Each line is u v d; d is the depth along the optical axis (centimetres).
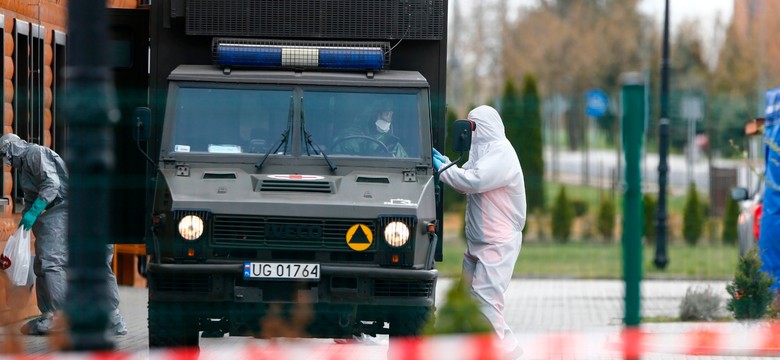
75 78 1825
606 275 6844
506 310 4912
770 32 15300
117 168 3250
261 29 3192
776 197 4409
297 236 2839
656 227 7381
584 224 8869
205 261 2839
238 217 2836
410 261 2855
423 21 3225
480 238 3234
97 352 1953
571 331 3922
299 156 3044
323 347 3506
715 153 9450
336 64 3127
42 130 4416
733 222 8781
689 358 3547
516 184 3234
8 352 2672
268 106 3078
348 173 3028
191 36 3219
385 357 3262
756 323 4044
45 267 3691
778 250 4397
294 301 2834
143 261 5997
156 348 2903
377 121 3089
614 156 8425
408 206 2878
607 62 17388
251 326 2869
